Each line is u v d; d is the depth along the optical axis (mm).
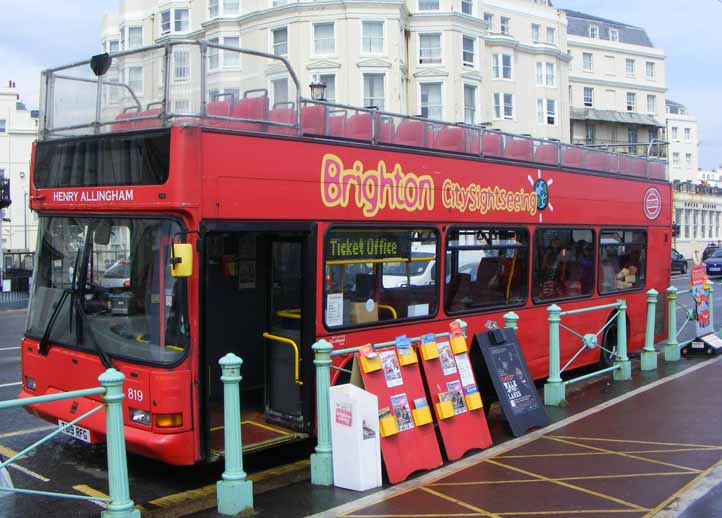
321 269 7551
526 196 10633
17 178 58062
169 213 6566
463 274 9477
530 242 10711
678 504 6250
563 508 6191
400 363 7293
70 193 7371
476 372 9031
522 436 8492
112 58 7363
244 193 6844
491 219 9930
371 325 8094
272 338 7875
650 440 8273
